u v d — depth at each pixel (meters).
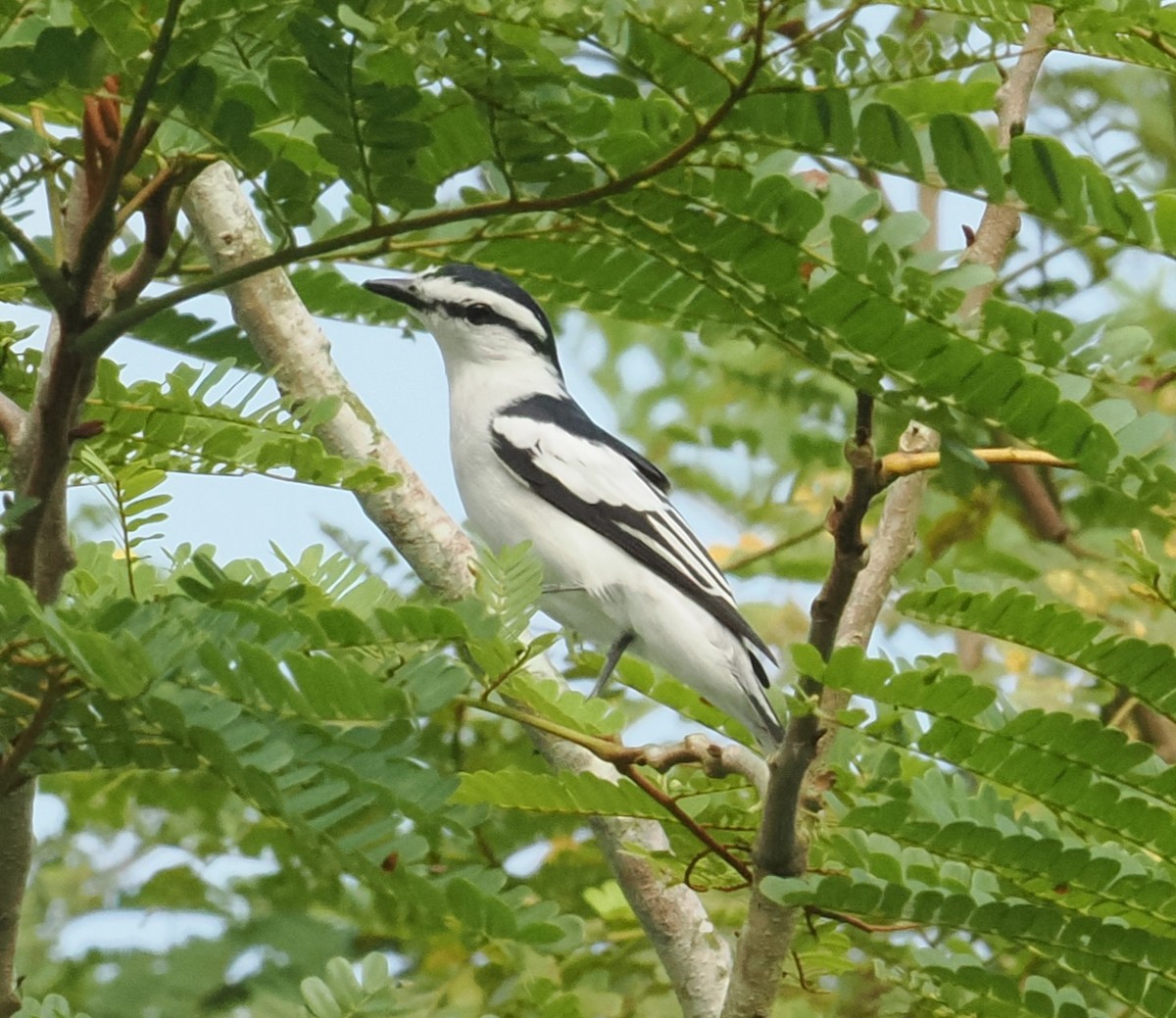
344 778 4.80
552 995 10.33
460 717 11.82
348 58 5.08
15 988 7.47
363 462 7.02
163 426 6.87
